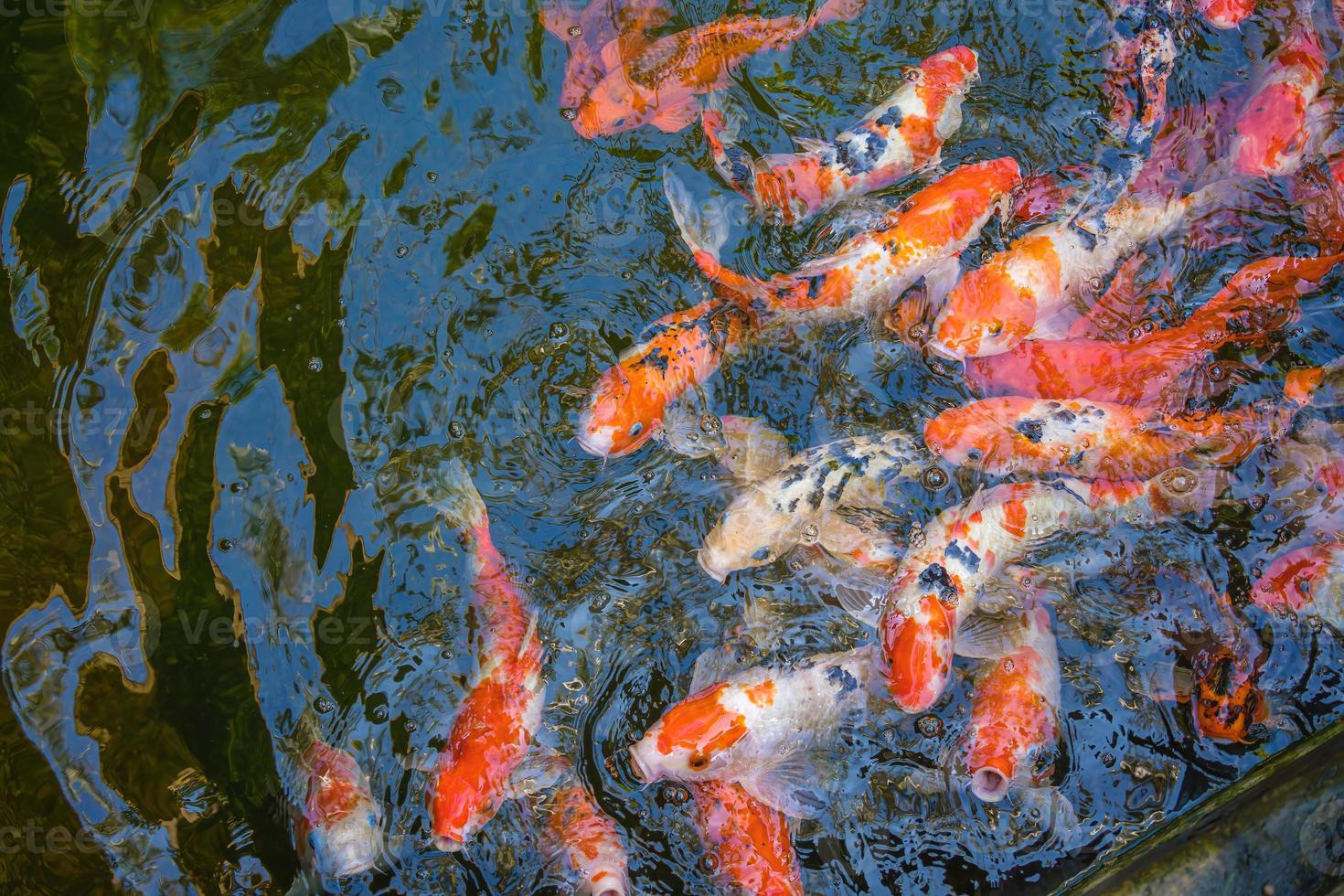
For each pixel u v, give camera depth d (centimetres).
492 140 376
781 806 272
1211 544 311
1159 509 314
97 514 305
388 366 342
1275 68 376
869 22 401
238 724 287
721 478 325
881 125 368
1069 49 394
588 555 316
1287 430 324
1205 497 315
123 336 329
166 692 287
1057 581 305
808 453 321
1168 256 358
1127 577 307
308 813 270
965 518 300
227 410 326
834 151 368
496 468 331
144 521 307
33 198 339
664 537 319
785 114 384
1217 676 290
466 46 390
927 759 281
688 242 354
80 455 311
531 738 283
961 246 347
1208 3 396
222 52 378
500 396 340
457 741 276
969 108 384
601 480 329
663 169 372
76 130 354
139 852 263
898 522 314
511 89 385
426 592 309
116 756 275
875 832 273
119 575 299
